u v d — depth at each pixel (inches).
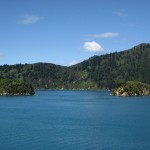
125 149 3088.1
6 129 4210.1
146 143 3353.8
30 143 3309.5
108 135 3796.8
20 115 6013.8
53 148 3097.9
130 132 4025.6
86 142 3380.9
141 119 5442.9
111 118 5590.6
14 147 3132.4
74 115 6097.4
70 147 3149.6
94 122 5014.8
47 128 4325.8
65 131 4079.7
